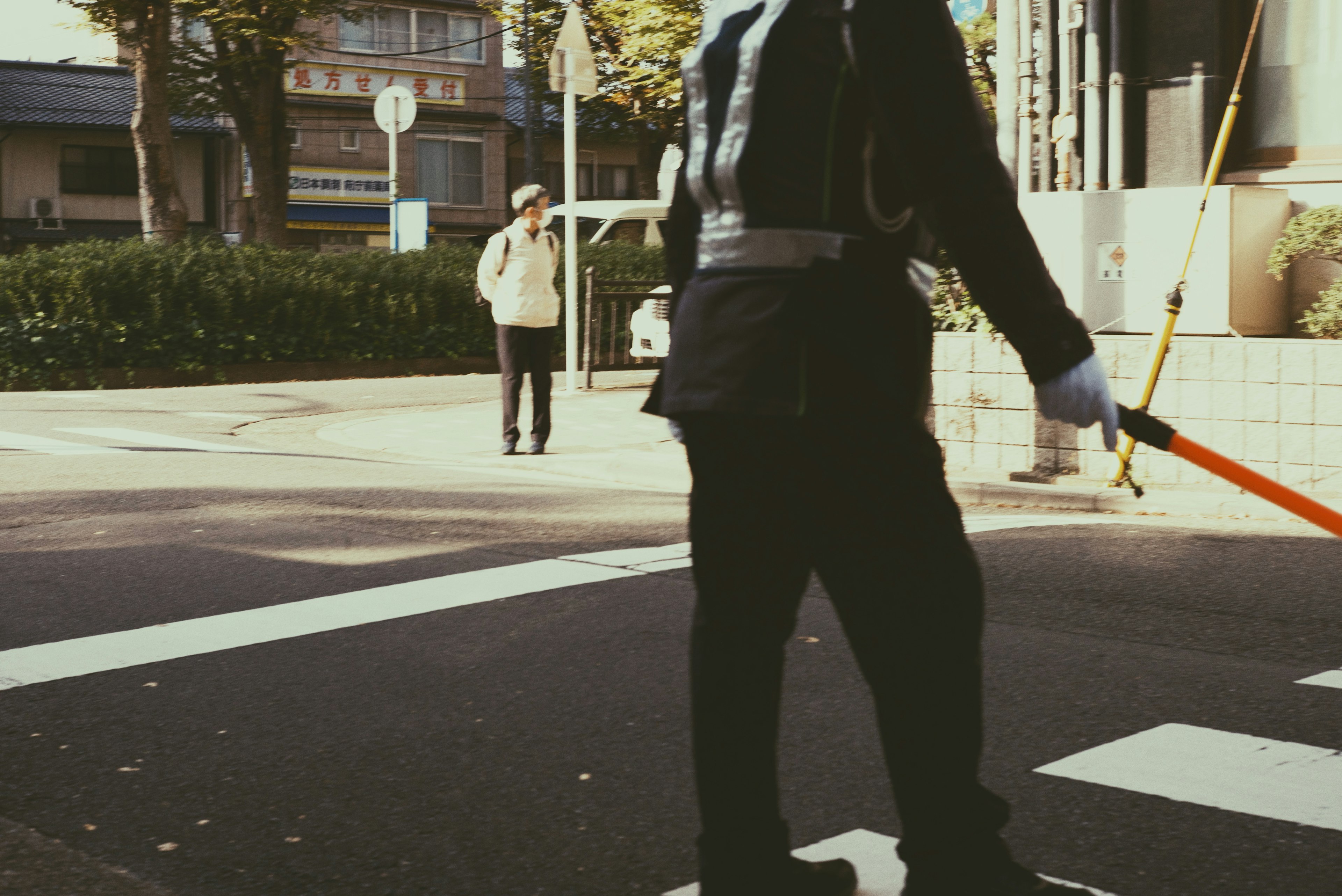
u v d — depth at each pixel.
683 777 3.54
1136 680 4.41
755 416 2.18
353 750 3.76
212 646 4.81
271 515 7.43
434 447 11.21
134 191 42.34
